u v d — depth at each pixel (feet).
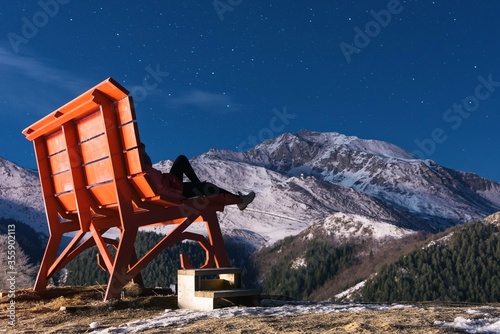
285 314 20.47
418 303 28.58
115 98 26.25
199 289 25.13
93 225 29.96
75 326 20.84
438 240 446.60
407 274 399.03
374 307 22.90
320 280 515.50
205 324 18.38
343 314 19.70
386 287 384.06
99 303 25.62
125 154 26.81
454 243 432.66
